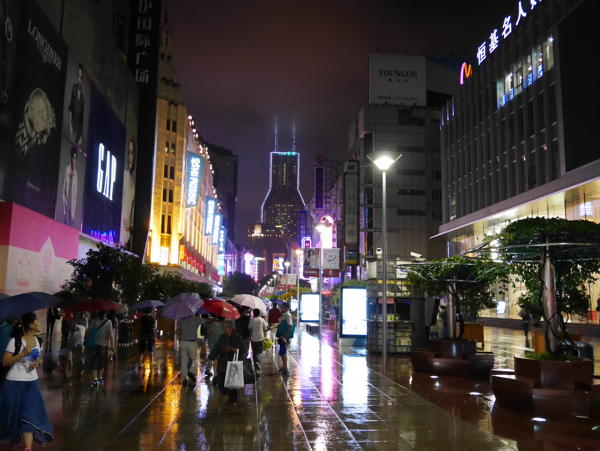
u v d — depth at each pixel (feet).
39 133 81.71
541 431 28.04
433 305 71.15
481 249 37.70
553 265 34.47
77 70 99.76
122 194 136.46
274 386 43.04
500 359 63.26
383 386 43.06
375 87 339.77
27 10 76.43
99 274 68.28
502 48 177.27
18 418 22.67
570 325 121.90
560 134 136.15
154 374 49.06
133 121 147.23
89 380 45.03
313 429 28.37
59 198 91.04
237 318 47.16
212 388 41.29
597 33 122.72
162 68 225.35
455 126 217.56
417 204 329.93
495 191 180.65
